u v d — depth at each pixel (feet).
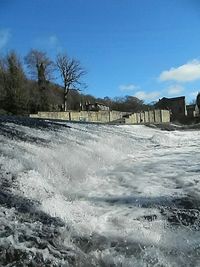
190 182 27.27
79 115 186.09
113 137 49.42
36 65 244.63
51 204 20.57
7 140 31.17
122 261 16.55
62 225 18.52
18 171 23.52
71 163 29.86
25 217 18.34
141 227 19.58
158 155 41.42
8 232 16.57
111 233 18.81
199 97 370.94
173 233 19.16
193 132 73.72
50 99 240.53
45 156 28.40
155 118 216.54
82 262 16.34
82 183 27.86
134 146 48.42
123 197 24.32
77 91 271.49
